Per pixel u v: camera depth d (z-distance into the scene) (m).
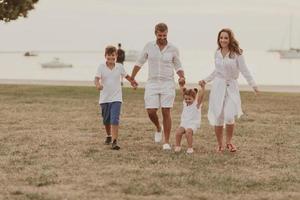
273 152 13.30
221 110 13.09
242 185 10.03
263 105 24.58
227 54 12.94
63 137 15.26
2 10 35.12
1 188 9.78
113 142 13.55
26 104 24.27
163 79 13.52
